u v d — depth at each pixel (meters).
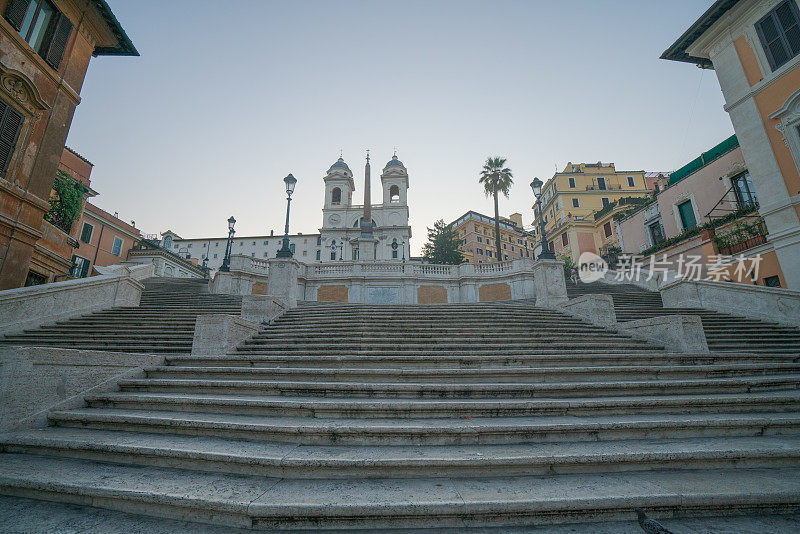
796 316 11.13
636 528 2.81
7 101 10.51
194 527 2.82
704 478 3.39
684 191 23.42
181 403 4.96
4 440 4.11
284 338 8.48
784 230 13.30
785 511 3.04
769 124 13.99
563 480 3.35
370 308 11.88
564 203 46.19
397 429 3.97
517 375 5.98
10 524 2.80
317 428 3.98
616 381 6.06
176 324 9.79
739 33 15.16
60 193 15.89
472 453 3.65
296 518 2.80
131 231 37.03
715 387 5.62
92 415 4.57
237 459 3.50
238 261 22.31
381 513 2.79
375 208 61.28
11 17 10.46
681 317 7.98
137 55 15.28
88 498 3.18
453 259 52.78
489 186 41.66
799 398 5.07
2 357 4.43
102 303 11.52
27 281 11.91
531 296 22.23
